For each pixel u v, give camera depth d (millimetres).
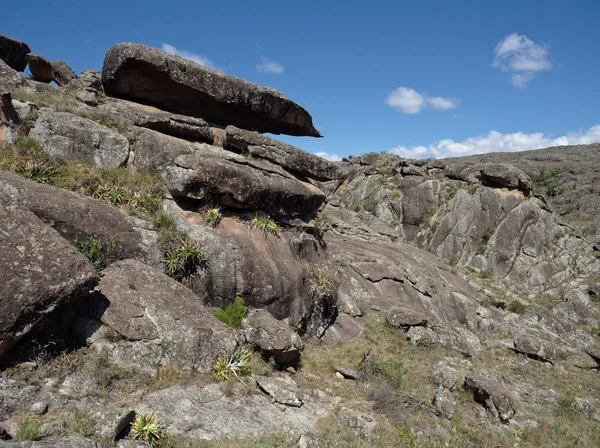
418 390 12531
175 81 15742
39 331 7781
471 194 37031
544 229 35125
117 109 15133
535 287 32531
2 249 7324
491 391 12242
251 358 10539
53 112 12922
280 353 11109
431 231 37562
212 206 13016
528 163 77625
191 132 15234
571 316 27625
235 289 12117
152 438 6852
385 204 41406
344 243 23328
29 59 19016
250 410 8734
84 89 15516
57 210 9695
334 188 46344
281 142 16703
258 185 13812
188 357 9117
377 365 12828
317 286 14695
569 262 34062
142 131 14367
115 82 15953
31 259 7500
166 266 11172
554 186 60406
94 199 11281
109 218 10703
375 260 21359
